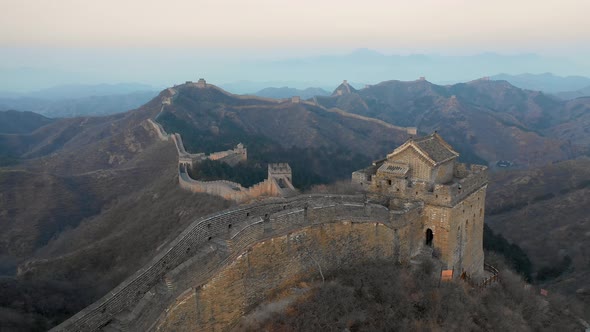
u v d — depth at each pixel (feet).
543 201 343.05
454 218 115.24
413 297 97.19
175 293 69.15
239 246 80.12
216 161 309.83
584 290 187.32
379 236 107.65
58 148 611.47
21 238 271.69
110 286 132.57
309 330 79.30
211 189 238.07
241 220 89.92
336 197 114.62
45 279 133.90
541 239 269.85
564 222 287.89
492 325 104.27
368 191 125.59
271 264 86.94
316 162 437.99
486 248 188.65
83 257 188.44
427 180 119.75
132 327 62.23
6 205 302.25
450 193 112.27
